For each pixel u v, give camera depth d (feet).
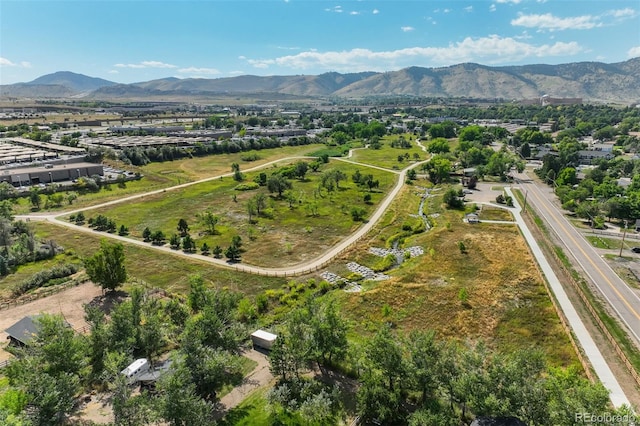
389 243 309.63
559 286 225.76
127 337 160.97
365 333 192.44
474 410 120.37
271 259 278.05
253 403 143.23
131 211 381.40
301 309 173.47
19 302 213.46
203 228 335.67
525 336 184.44
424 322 199.31
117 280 222.07
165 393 122.93
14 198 415.44
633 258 262.88
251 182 488.85
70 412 134.82
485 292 223.92
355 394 147.43
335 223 352.08
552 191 446.60
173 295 222.89
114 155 581.12
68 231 324.80
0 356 166.09
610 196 376.68
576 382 127.34
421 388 131.13
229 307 194.49
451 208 385.29
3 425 103.40
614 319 191.72
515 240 298.35
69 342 143.64
